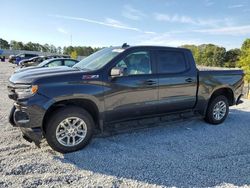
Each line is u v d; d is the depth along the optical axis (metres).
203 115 6.13
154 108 5.25
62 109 4.28
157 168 3.93
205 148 4.78
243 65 35.75
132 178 3.62
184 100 5.65
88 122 4.51
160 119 5.55
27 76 4.27
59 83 4.23
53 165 3.91
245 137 5.48
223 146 4.91
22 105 4.14
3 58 46.12
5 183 3.35
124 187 3.39
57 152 4.37
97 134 5.09
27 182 3.39
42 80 4.13
